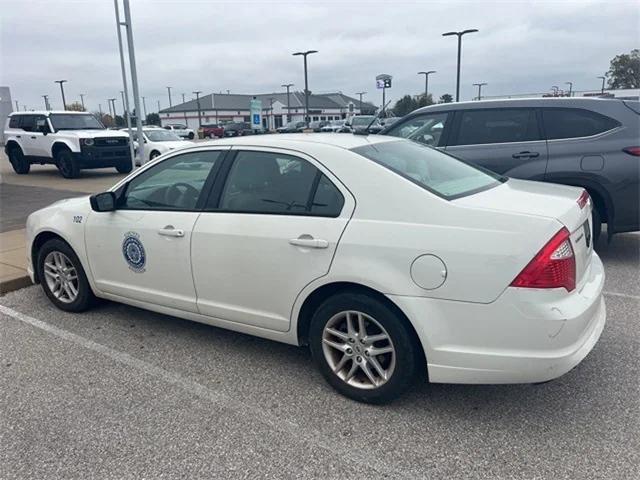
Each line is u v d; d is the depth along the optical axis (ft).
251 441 9.29
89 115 55.67
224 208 11.63
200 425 9.80
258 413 10.15
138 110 46.16
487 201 9.64
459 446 8.97
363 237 9.61
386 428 9.54
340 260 9.80
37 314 15.53
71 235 14.52
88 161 50.39
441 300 9.00
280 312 10.94
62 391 11.13
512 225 8.71
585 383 10.77
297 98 275.18
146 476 8.50
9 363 12.44
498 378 8.88
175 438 9.44
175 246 12.20
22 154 55.36
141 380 11.52
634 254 20.01
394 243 9.32
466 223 8.98
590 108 18.63
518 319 8.54
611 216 18.56
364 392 10.21
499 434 9.25
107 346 13.26
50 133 51.70
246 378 11.51
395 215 9.53
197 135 180.04
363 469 8.50
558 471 8.28
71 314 15.44
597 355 11.93
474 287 8.72
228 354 12.69
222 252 11.39
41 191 41.29
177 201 12.55
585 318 8.82
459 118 20.59
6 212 31.68
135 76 45.65
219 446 9.18
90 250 14.21
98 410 10.39
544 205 9.48
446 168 11.59
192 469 8.62
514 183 11.88
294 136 11.78
